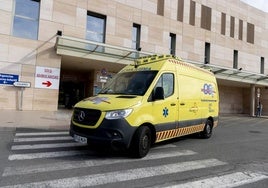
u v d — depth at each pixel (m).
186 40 25.77
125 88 7.60
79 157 6.61
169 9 24.45
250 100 32.59
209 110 10.73
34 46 17.47
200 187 4.88
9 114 14.32
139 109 6.68
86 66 21.61
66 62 20.28
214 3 28.69
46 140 8.59
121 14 21.41
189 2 26.22
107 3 20.67
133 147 6.61
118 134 6.25
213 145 9.27
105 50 18.61
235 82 29.92
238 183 5.19
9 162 5.98
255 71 33.22
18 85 16.80
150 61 8.33
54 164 5.95
